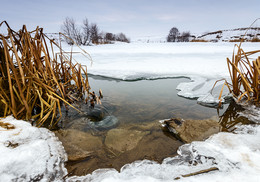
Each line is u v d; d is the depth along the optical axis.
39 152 1.13
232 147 1.28
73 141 1.52
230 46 10.30
